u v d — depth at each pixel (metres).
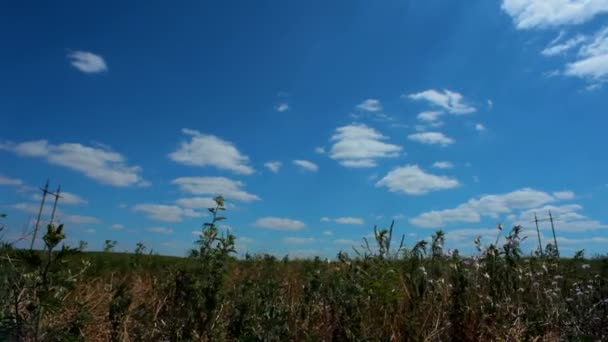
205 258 4.32
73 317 3.94
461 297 5.08
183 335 4.20
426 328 4.82
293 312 4.93
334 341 4.56
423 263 5.55
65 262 3.25
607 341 4.70
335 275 5.20
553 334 5.00
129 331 4.55
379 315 4.84
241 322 4.49
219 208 4.46
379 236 5.18
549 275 6.12
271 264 7.43
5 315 3.27
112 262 8.46
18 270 3.52
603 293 5.46
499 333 4.85
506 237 5.46
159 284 5.52
